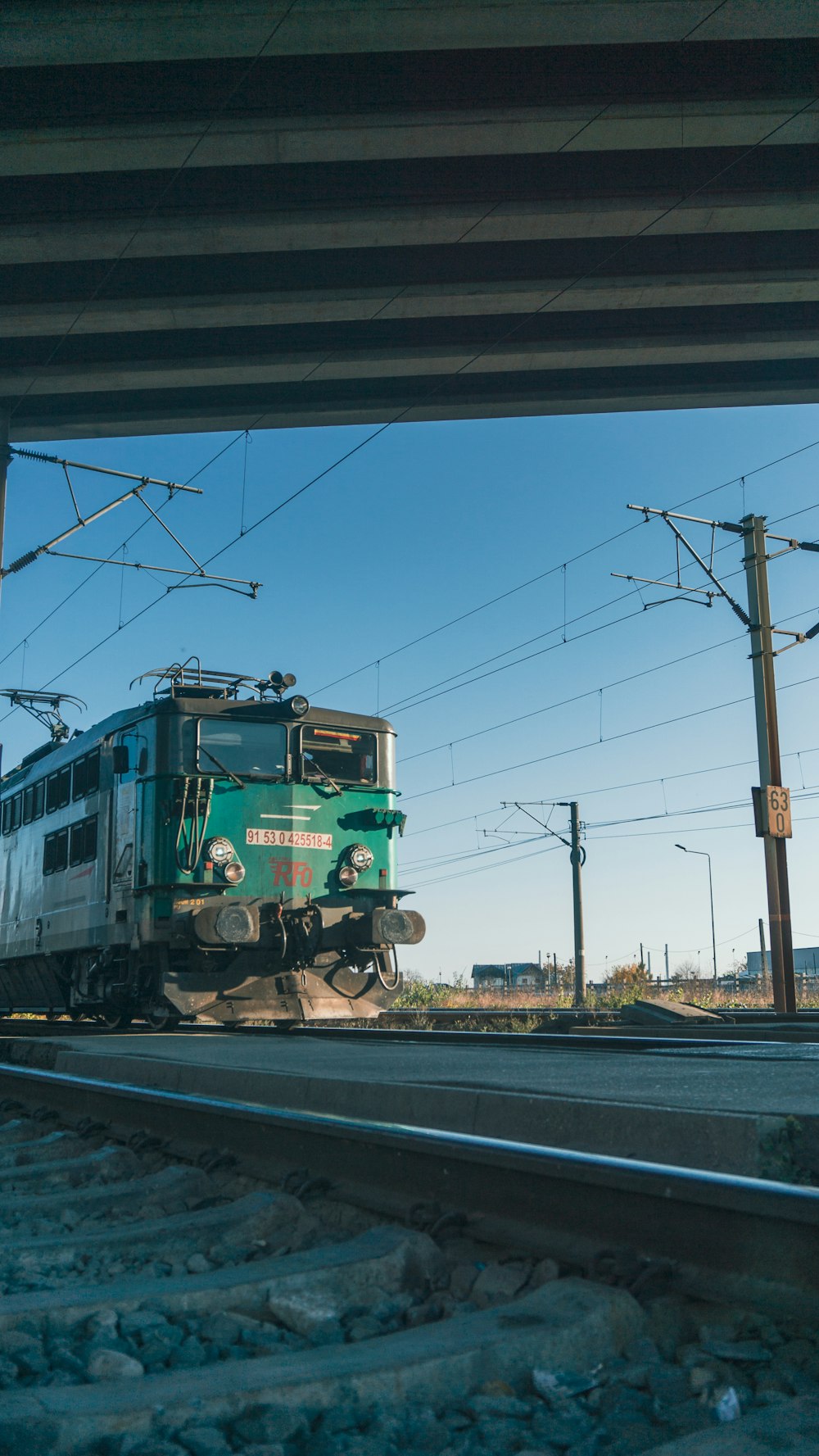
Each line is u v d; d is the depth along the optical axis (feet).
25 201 76.02
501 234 79.36
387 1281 11.18
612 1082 17.88
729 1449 7.38
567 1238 11.64
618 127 70.23
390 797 45.34
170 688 42.98
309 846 42.86
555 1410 8.38
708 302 86.33
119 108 68.74
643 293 84.53
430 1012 58.75
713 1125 12.75
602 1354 9.30
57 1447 7.47
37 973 53.21
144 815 41.32
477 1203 12.76
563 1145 14.29
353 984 43.27
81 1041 34.06
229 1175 16.29
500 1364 8.86
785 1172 12.29
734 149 76.28
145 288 84.38
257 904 41.16
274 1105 19.29
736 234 83.35
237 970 40.98
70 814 49.06
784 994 61.87
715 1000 94.12
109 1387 8.39
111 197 76.43
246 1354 9.52
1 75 67.15
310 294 84.69
